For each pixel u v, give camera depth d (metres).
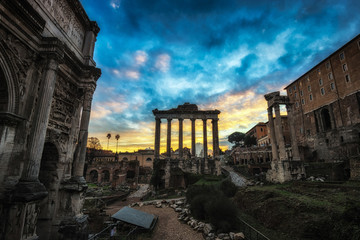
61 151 14.65
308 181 31.12
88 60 17.94
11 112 10.52
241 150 75.44
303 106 65.50
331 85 54.88
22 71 11.09
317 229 15.30
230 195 31.69
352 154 44.50
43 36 12.65
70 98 16.00
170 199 37.19
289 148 58.50
